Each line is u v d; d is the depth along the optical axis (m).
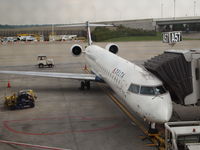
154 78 11.96
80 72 29.98
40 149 10.67
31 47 64.62
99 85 22.53
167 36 21.61
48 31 143.12
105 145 10.92
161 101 10.72
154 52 48.56
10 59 43.59
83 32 116.75
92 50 24.48
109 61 17.72
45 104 17.16
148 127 12.80
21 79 25.91
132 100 11.68
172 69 11.79
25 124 13.54
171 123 10.12
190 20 97.00
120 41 78.19
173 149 9.07
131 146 10.77
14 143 11.27
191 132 9.29
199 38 79.12
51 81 24.64
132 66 14.14
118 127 12.89
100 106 16.52
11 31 152.50
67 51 54.97
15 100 16.25
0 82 24.53
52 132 12.42
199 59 11.79
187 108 15.33
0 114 15.23
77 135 12.02
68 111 15.62
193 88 11.95
